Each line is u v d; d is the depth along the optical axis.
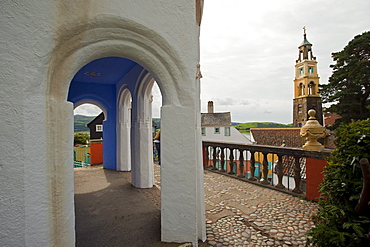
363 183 1.87
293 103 50.56
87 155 13.07
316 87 46.91
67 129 2.06
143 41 2.41
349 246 2.01
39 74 1.84
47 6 1.86
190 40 2.64
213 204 4.18
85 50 2.12
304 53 48.81
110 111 7.96
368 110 19.05
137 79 5.29
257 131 26.36
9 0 1.73
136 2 2.30
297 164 4.62
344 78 21.44
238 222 3.42
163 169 2.69
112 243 2.72
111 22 2.17
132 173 5.72
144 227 3.17
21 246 1.79
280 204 4.13
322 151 4.00
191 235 2.69
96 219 3.49
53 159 1.96
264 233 3.08
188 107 2.67
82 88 7.36
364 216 1.96
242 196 4.61
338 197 2.33
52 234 1.96
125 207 4.05
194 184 2.69
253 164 5.65
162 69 2.59
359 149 2.13
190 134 2.68
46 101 1.91
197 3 3.01
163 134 2.67
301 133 4.55
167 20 2.49
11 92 1.74
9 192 1.74
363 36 20.34
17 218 1.77
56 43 1.92
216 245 2.80
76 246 2.65
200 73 3.04
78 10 1.99
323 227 2.16
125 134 7.59
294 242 2.84
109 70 5.91
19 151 1.76
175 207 2.69
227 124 41.72
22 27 1.77
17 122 1.75
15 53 1.75
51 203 1.96
